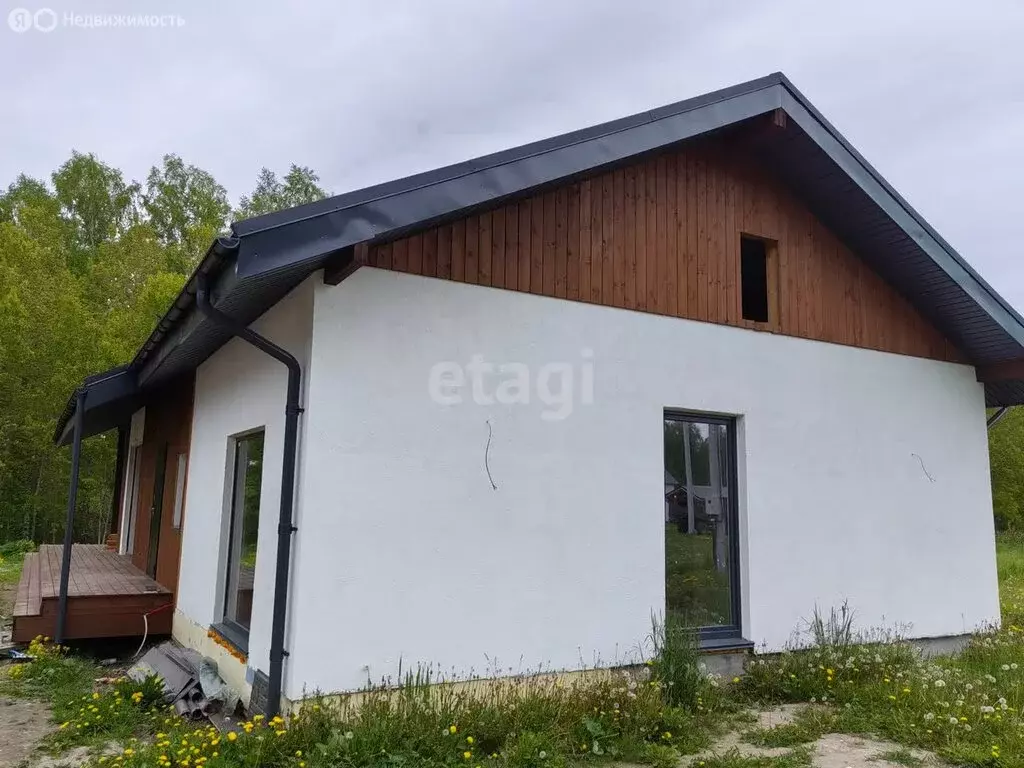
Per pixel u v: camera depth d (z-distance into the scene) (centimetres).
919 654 661
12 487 1919
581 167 518
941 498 759
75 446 764
